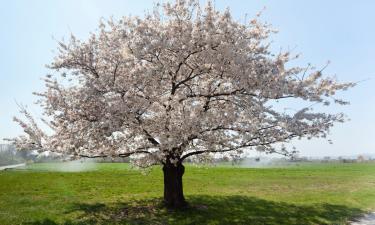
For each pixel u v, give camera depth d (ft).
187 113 55.67
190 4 60.70
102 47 61.00
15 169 144.56
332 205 73.31
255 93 58.34
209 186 97.86
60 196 77.30
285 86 55.21
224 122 56.34
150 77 56.85
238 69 54.75
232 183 104.99
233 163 62.64
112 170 137.18
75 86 60.95
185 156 61.41
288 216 62.28
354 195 86.79
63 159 60.70
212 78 62.49
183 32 56.85
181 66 61.72
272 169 154.92
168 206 64.59
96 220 56.18
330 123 56.18
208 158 69.82
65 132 58.49
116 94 56.85
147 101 56.59
